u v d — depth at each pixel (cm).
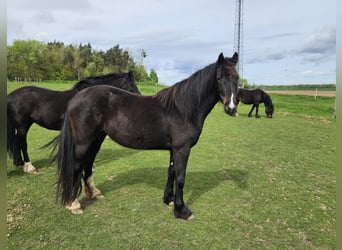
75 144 323
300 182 457
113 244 272
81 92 328
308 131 966
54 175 468
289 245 277
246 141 791
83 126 315
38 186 417
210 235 291
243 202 376
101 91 322
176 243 275
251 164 559
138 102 320
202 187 427
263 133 923
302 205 370
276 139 823
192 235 290
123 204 362
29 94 453
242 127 1053
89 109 313
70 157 321
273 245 277
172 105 309
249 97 1332
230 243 278
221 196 394
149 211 343
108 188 416
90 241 276
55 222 312
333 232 303
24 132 469
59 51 5591
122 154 630
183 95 305
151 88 3116
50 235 286
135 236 286
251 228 308
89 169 367
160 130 311
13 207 346
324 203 377
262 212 347
